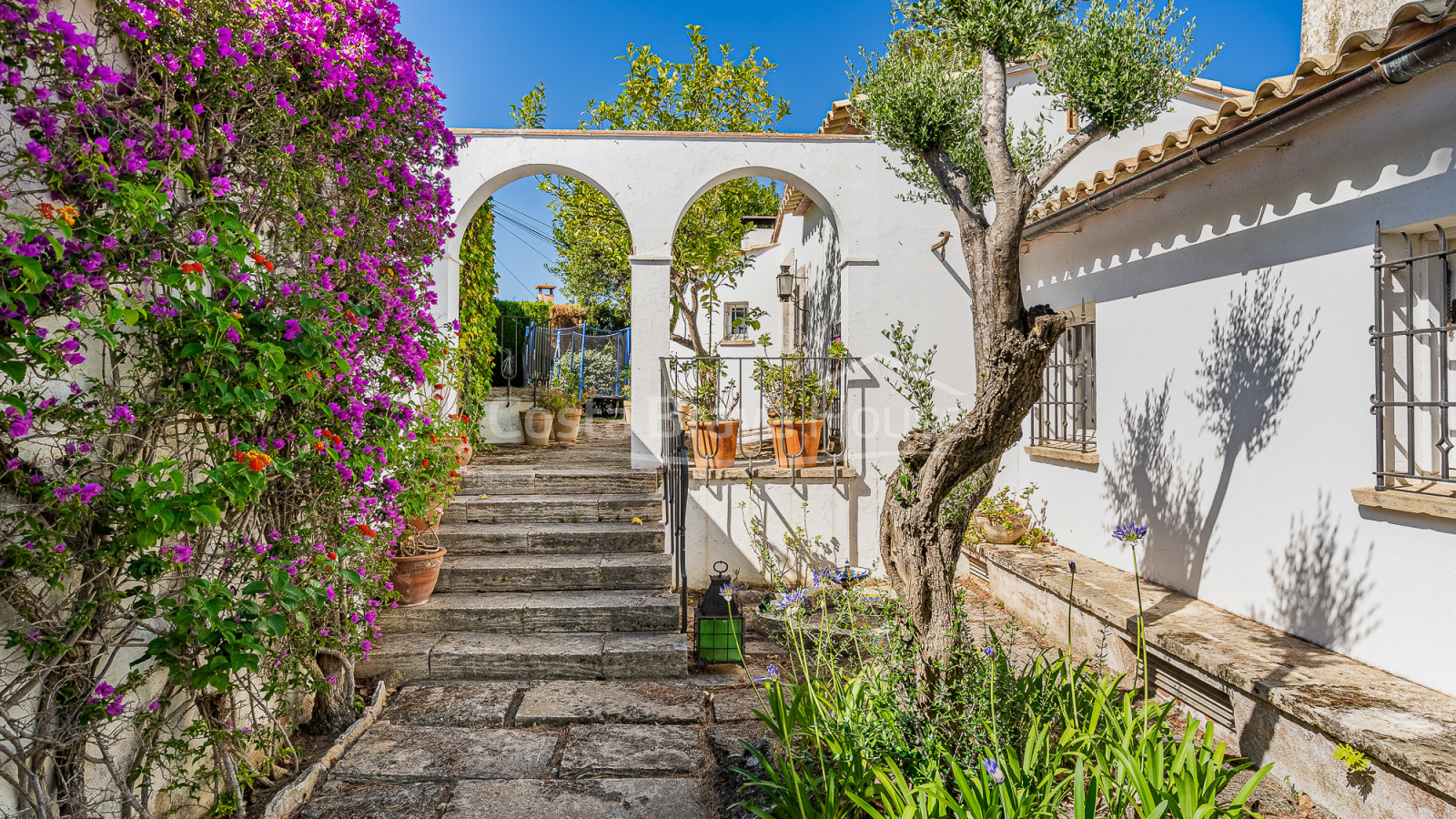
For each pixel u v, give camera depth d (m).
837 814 2.35
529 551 4.91
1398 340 2.95
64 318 2.06
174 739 2.44
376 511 3.35
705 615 4.12
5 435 1.75
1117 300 4.79
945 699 2.70
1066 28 3.22
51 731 2.02
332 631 3.28
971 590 5.70
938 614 2.82
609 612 4.33
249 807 2.76
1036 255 5.92
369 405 3.15
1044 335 2.59
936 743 2.58
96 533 2.04
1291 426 3.38
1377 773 2.41
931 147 3.48
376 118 3.27
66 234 1.67
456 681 3.97
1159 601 3.99
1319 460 3.23
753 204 11.42
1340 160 3.12
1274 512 3.49
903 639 3.02
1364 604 3.00
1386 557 2.90
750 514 5.68
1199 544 3.99
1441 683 2.69
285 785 2.87
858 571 5.44
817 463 5.89
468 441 6.00
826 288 7.40
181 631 2.11
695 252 8.67
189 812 2.68
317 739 3.34
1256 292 3.61
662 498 5.28
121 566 2.15
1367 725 2.44
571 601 4.43
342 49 2.98
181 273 1.97
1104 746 2.61
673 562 4.77
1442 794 2.18
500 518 5.18
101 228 1.84
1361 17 4.32
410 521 4.54
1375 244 2.94
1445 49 2.35
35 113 1.82
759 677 4.04
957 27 3.00
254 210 2.65
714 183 5.86
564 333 11.96
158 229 1.98
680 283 9.19
